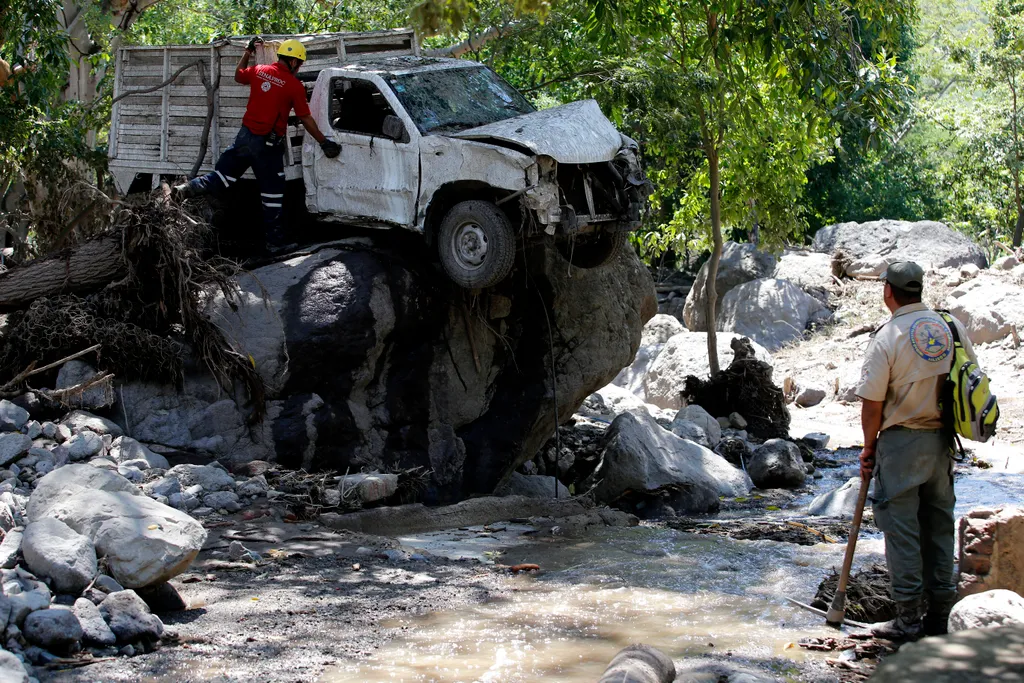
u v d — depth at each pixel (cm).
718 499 1055
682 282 3247
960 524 605
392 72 1015
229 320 948
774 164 1881
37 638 492
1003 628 166
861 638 564
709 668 504
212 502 806
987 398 544
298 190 1103
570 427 1380
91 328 931
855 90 1452
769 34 1447
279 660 508
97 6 1734
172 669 490
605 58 1597
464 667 507
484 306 1071
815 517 969
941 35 3234
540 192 913
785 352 2338
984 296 2073
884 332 559
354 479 863
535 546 792
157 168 1155
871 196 3416
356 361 954
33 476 790
